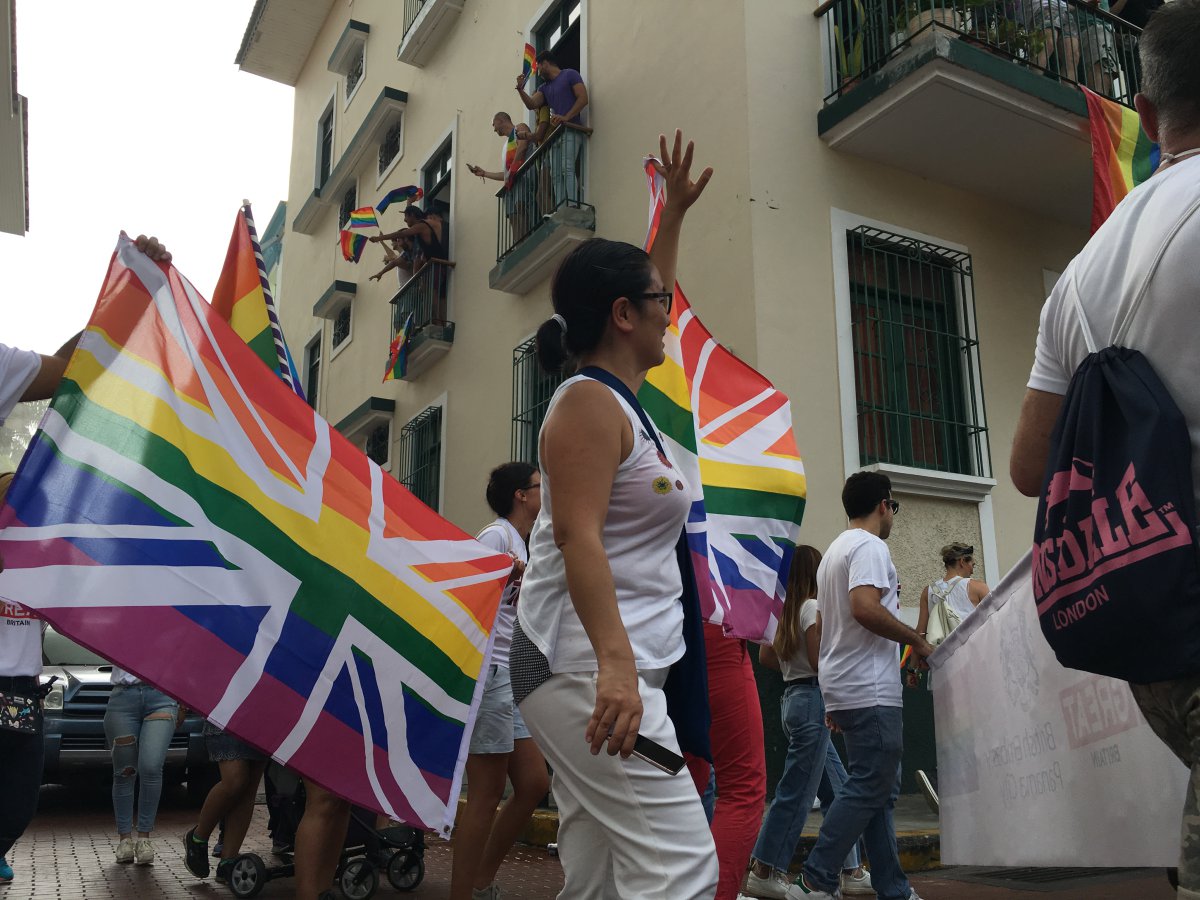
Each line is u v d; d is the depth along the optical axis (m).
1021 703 2.66
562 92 10.01
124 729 6.25
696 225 8.04
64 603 2.62
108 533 2.74
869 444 7.61
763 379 4.31
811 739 4.67
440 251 13.19
